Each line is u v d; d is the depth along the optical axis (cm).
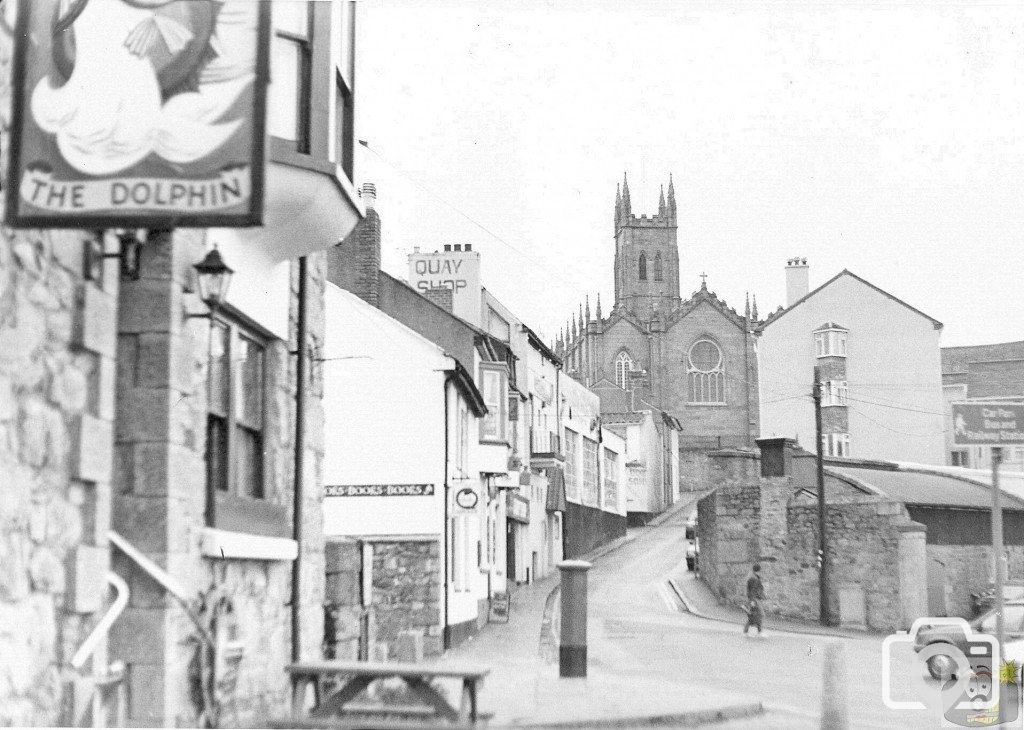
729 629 3253
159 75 823
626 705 1290
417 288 4028
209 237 974
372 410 2716
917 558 3394
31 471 755
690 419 10112
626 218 12400
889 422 6588
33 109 796
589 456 6353
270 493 1176
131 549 868
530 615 3572
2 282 727
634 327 10600
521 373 4878
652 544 6425
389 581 2572
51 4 820
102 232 854
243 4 838
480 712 1175
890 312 6662
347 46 1227
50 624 776
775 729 1239
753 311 10981
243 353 1130
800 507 3744
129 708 862
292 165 1042
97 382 846
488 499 3494
